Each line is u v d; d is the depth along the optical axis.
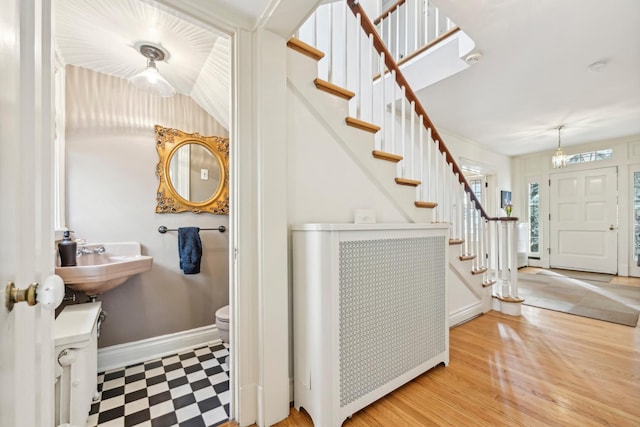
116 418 1.34
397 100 2.83
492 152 5.11
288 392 1.33
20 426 0.51
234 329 1.29
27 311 0.56
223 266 2.33
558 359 1.85
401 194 1.96
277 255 1.32
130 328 1.93
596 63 2.32
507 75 2.51
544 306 3.01
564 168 5.08
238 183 1.28
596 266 4.75
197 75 1.96
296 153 1.47
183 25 1.46
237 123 1.28
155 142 2.07
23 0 0.56
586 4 1.70
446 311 1.81
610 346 2.03
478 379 1.62
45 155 0.73
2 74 0.44
